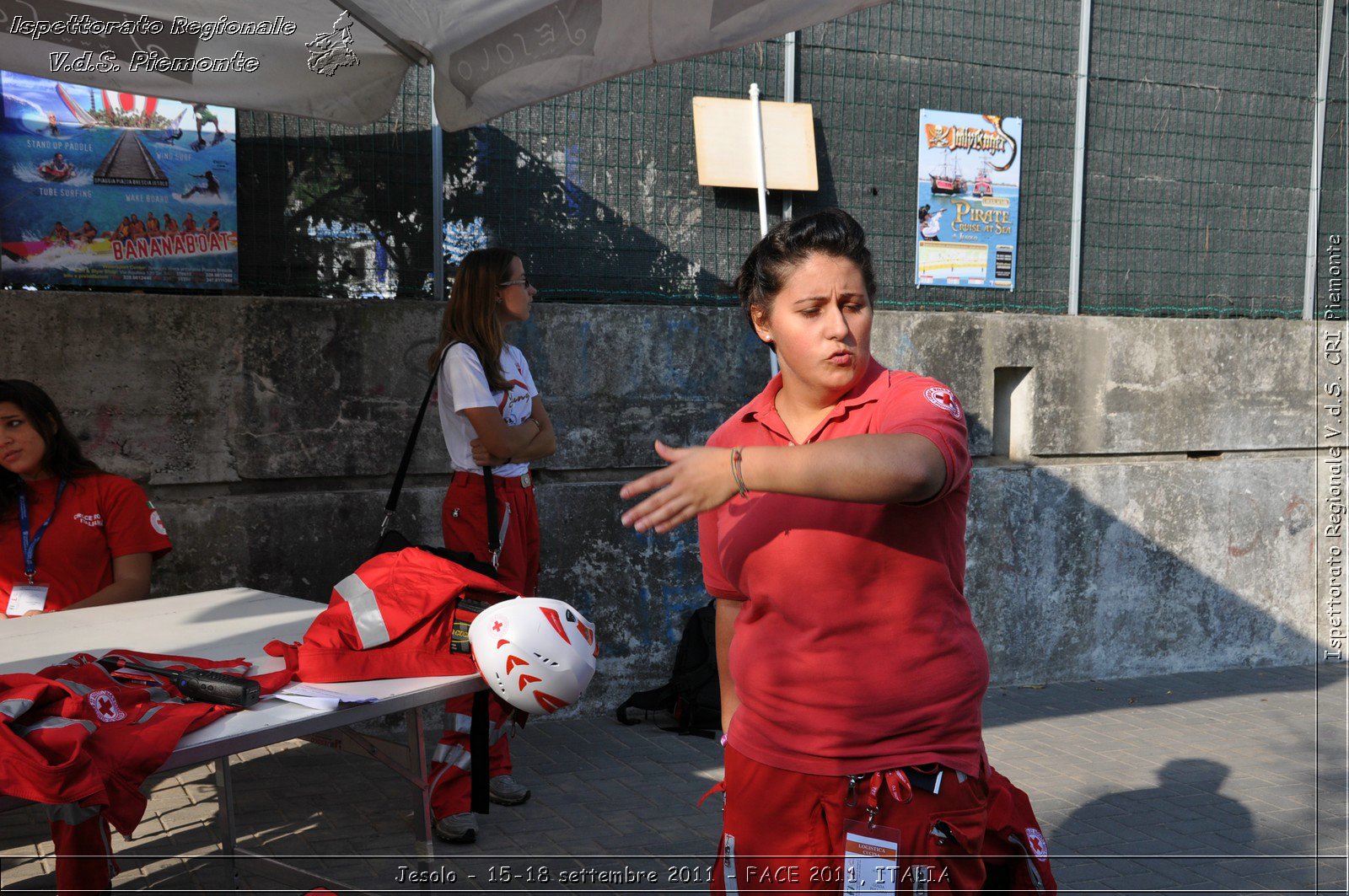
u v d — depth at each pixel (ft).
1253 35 21.39
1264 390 21.12
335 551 15.53
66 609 11.00
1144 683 19.88
